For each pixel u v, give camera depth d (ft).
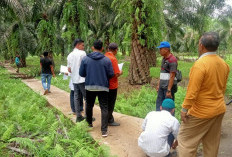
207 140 9.91
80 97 17.61
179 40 114.01
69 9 48.39
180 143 10.05
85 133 14.98
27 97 26.84
